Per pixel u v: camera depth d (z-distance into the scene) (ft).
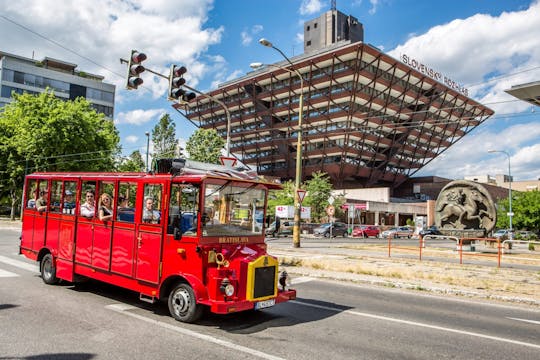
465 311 27.55
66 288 29.37
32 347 16.89
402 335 20.83
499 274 43.01
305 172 275.39
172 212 22.27
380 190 224.74
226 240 22.34
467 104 289.53
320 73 243.81
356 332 21.09
